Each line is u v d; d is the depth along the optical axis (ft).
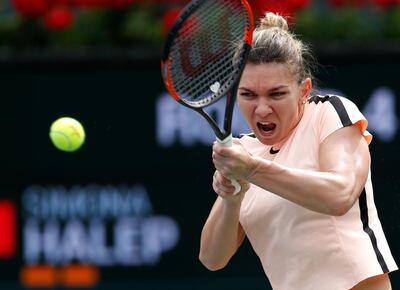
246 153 42.88
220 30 45.57
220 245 49.75
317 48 91.66
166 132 93.15
